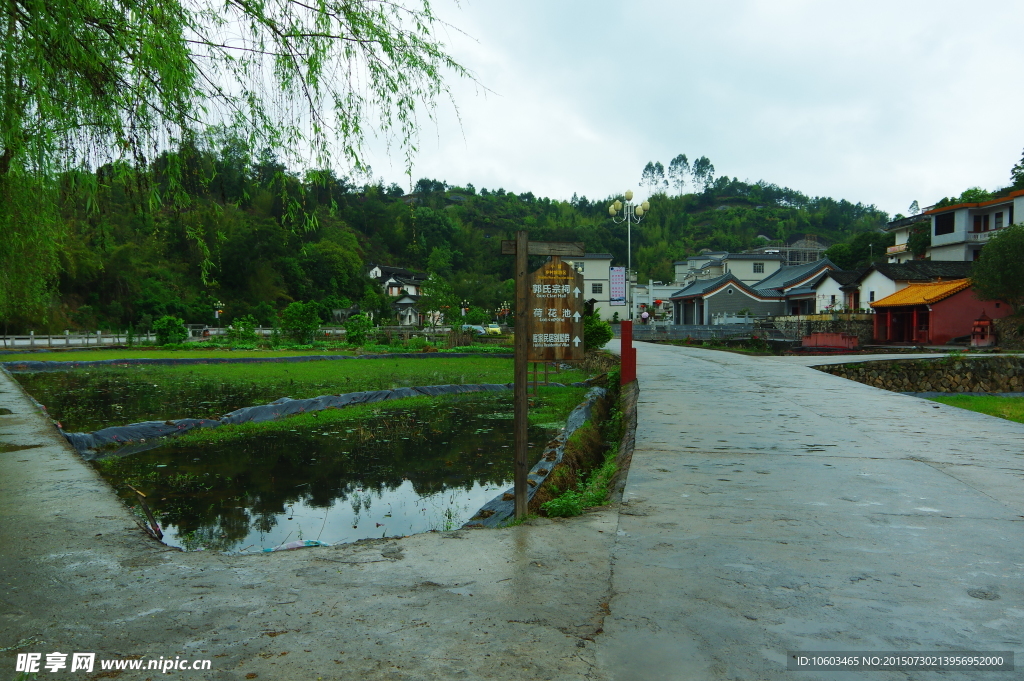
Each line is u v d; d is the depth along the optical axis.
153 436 8.87
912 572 2.86
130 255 39.91
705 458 5.44
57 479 5.09
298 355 26.59
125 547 3.37
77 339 32.62
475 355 28.41
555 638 2.23
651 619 2.38
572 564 2.99
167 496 5.99
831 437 6.45
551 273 4.17
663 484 4.56
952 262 31.80
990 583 2.73
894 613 2.43
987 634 2.26
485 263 78.00
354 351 30.12
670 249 102.31
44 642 2.25
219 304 43.56
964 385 17.66
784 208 129.00
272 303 47.25
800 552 3.14
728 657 2.09
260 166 4.54
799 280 42.72
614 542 3.32
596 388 14.45
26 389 14.46
